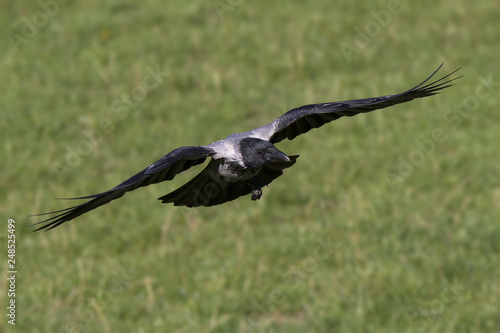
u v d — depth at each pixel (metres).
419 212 14.15
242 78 18.72
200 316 11.80
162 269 12.84
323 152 16.11
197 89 18.34
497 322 11.46
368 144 16.36
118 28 20.42
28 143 16.62
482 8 21.31
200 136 16.80
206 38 19.97
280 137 7.69
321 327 11.40
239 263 12.91
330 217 14.19
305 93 18.14
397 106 17.67
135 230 13.83
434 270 12.55
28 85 18.56
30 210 14.51
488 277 12.46
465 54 19.48
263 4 21.42
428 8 21.27
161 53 19.50
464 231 13.47
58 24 20.61
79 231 13.86
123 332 11.44
